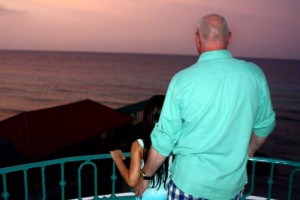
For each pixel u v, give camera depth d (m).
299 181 24.84
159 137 1.73
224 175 1.67
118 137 26.66
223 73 1.59
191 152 1.69
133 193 3.26
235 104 1.59
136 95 99.62
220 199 1.74
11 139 16.25
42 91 99.44
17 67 186.50
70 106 22.17
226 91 1.58
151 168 1.87
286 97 95.62
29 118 18.45
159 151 1.76
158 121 1.84
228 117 1.59
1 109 71.94
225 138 1.62
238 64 1.64
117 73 170.62
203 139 1.63
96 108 23.09
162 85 126.00
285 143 43.22
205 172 1.67
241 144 1.66
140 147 2.15
